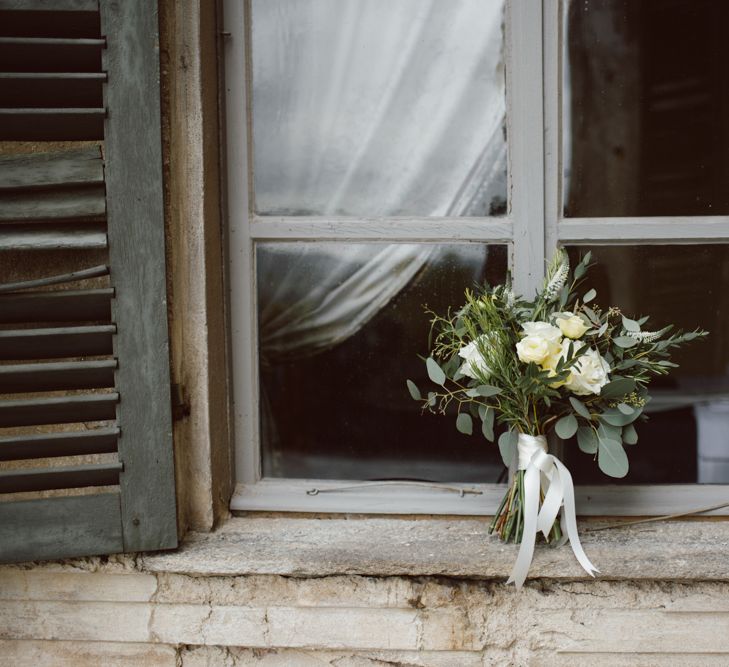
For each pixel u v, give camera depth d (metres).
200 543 1.38
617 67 1.46
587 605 1.35
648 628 1.34
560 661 1.36
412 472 1.53
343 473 1.54
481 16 1.48
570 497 1.27
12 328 1.31
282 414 1.54
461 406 1.51
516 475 1.33
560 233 1.45
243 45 1.47
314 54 1.50
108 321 1.31
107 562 1.35
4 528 1.26
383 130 1.50
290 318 1.53
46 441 1.25
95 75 1.22
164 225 1.27
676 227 1.44
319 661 1.39
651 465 1.50
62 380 1.26
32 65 1.23
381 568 1.32
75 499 1.27
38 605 1.37
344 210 1.52
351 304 1.52
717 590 1.33
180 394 1.36
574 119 1.47
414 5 1.49
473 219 1.47
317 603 1.36
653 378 1.49
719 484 1.48
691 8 1.45
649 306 1.47
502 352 1.23
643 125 1.47
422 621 1.36
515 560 1.31
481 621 1.36
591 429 1.26
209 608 1.37
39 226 1.25
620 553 1.32
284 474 1.54
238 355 1.51
